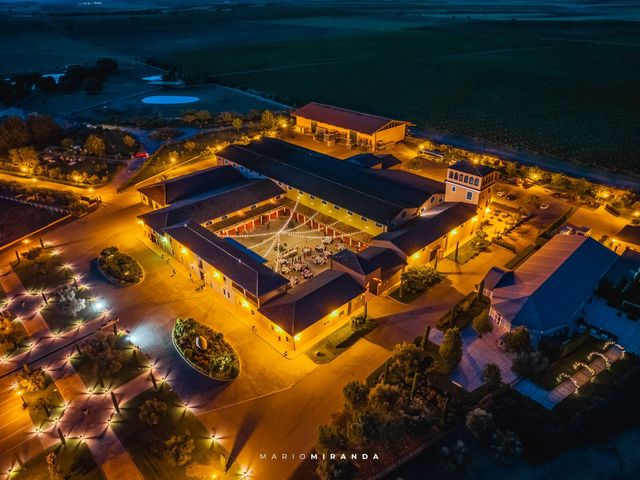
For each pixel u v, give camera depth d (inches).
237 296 2564.0
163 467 1774.1
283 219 3548.2
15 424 1958.7
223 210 3309.5
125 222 3506.4
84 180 4109.3
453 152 4687.5
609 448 1775.3
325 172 3725.4
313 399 2047.2
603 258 2682.1
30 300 2682.1
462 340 2345.0
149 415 1909.4
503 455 1736.0
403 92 7303.2
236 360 2240.4
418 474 1710.1
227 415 1980.8
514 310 2297.0
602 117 5880.9
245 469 1763.0
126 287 2787.9
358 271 2544.3
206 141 5157.5
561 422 1852.9
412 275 2682.1
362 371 2181.3
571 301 2341.3
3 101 6678.2
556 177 3912.4
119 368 2188.7
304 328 2244.1
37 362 2265.0
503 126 5654.5
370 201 3211.1
